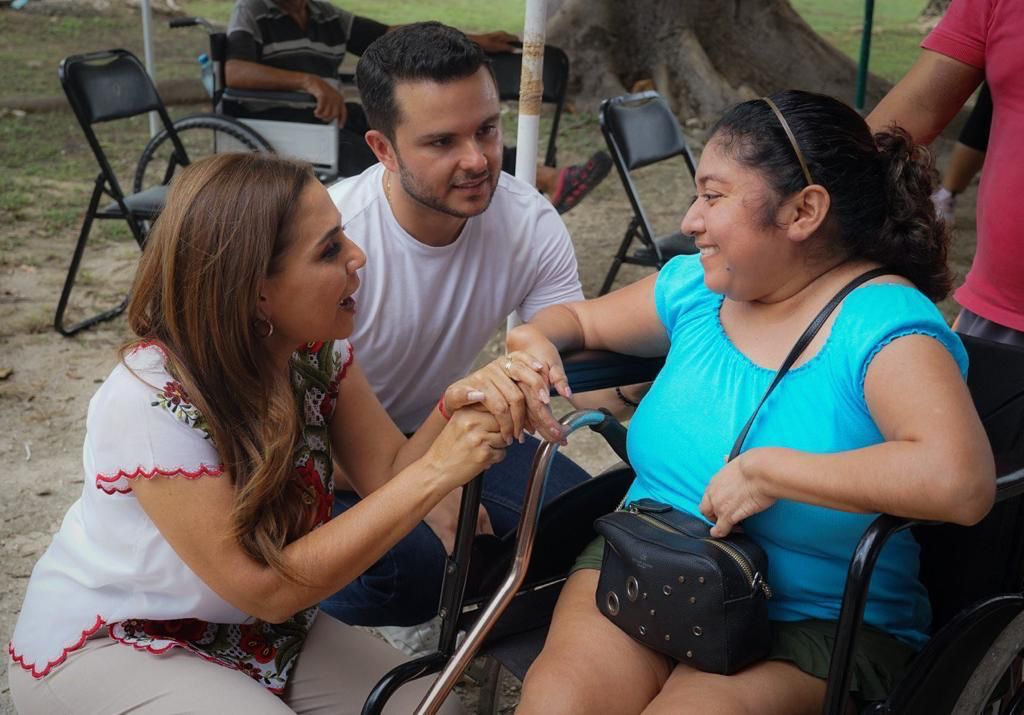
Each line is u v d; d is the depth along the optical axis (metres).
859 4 17.34
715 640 1.75
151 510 1.81
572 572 2.09
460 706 2.06
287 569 1.82
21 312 5.12
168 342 1.83
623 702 1.84
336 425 2.17
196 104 9.38
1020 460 1.87
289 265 1.79
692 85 9.09
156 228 1.81
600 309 2.25
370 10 14.50
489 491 2.55
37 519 3.58
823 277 1.89
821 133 1.80
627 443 2.09
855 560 1.63
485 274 2.55
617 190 7.57
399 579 2.40
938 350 1.73
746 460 1.75
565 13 9.21
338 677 2.06
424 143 2.26
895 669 1.86
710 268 1.89
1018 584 2.01
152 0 13.61
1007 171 2.66
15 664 1.94
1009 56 2.59
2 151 7.65
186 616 1.90
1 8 12.77
